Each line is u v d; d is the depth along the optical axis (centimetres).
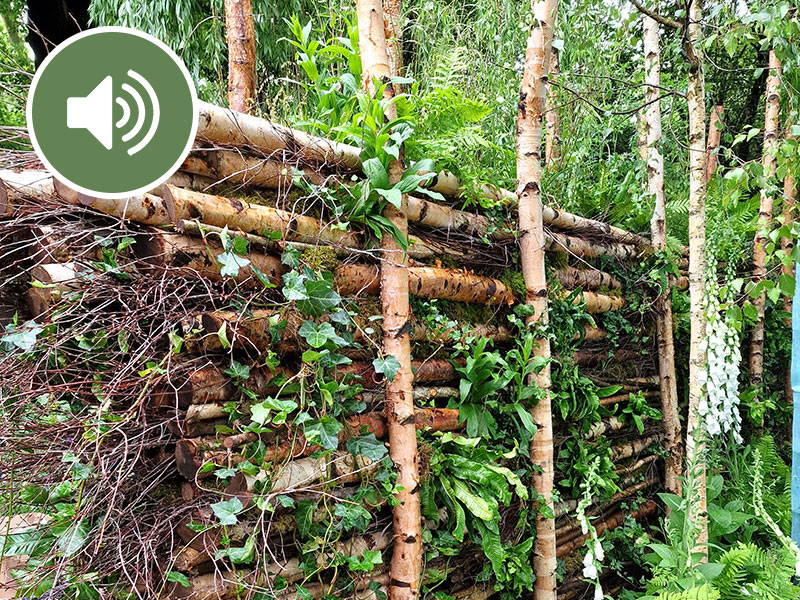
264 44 540
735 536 314
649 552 312
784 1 247
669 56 414
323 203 192
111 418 150
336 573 180
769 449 370
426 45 412
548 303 278
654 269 353
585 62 392
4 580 165
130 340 159
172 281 158
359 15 210
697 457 244
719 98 597
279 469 167
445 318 232
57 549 151
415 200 227
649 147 370
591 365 319
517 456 254
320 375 177
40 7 725
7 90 177
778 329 449
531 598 264
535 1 259
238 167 181
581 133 402
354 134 205
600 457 291
